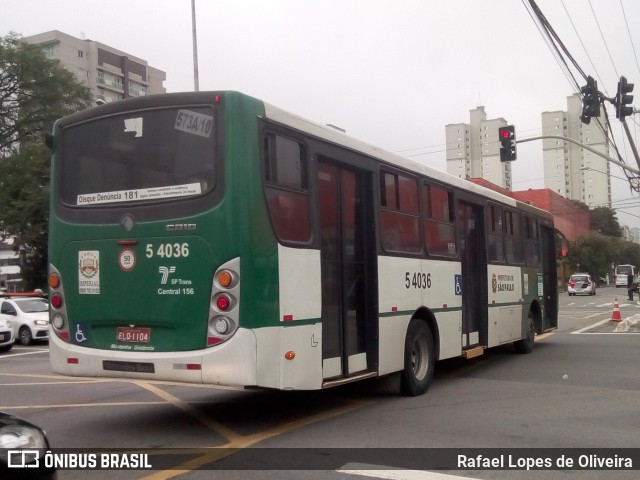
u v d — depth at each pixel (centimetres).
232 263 636
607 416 801
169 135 685
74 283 717
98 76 8550
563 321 2495
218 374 631
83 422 784
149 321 670
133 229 684
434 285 1001
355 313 816
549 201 6169
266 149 673
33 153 3105
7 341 1859
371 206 852
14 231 3039
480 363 1299
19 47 3684
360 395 943
